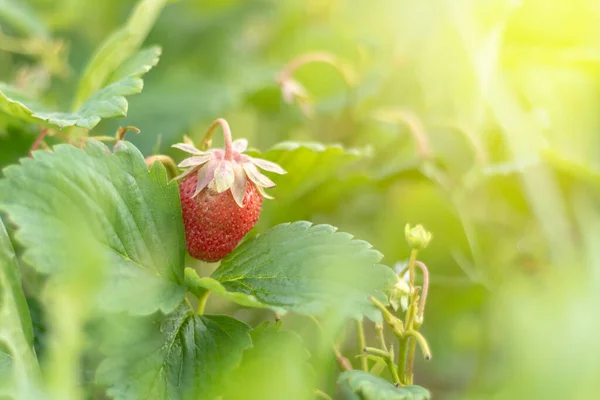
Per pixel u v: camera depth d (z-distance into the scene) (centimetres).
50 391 26
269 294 31
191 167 32
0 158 36
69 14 55
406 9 45
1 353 30
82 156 30
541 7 45
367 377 30
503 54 46
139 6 37
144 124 45
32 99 37
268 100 46
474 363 39
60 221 29
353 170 44
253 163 33
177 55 56
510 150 43
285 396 30
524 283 29
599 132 46
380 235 42
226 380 30
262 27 60
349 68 45
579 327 27
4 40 46
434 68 45
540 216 41
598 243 29
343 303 30
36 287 35
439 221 41
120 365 30
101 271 26
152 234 31
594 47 46
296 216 40
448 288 40
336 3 55
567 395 27
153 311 30
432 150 44
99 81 37
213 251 32
